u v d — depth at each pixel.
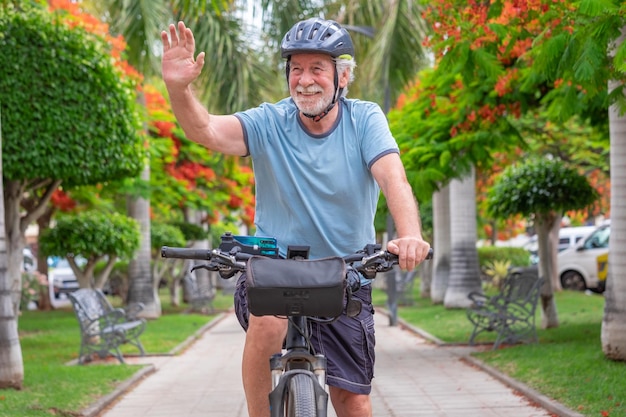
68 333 16.75
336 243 4.03
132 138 13.09
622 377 8.57
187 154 23.64
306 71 3.82
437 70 9.16
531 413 7.86
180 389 10.11
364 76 18.73
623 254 9.38
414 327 17.77
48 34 12.05
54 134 12.11
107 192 18.86
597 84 6.86
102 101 12.47
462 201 20.69
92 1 16.83
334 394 4.14
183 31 3.66
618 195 9.44
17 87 11.88
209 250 3.57
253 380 3.98
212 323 20.89
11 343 8.82
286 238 4.05
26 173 12.11
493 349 12.54
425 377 10.60
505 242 44.53
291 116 4.01
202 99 17.88
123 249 17.14
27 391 8.78
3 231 8.82
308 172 3.96
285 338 3.97
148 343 15.41
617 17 6.47
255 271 3.35
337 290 3.34
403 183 3.74
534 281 12.91
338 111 3.99
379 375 10.97
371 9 19.03
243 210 31.62
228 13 17.59
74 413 7.94
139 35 16.81
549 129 19.72
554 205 14.25
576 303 20.42
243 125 3.99
